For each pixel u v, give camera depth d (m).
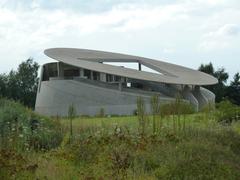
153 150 11.71
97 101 66.12
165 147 11.99
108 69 68.44
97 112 65.12
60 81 68.69
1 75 100.06
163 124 16.36
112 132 14.20
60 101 68.19
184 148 11.77
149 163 10.67
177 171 9.90
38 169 9.62
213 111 25.69
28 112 18.95
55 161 10.87
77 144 12.35
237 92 98.00
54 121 18.89
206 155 11.23
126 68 71.06
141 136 13.02
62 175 9.27
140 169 10.11
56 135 15.30
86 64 69.50
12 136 13.01
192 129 15.48
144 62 79.31
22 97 100.75
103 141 12.48
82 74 70.88
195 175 9.77
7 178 8.43
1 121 15.59
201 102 73.19
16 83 100.81
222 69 101.38
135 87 72.81
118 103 65.06
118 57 78.31
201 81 72.19
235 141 14.84
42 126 16.91
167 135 13.59
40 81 72.88
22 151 11.96
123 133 13.62
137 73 69.19
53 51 73.50
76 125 17.98
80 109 66.56
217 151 12.03
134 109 63.53
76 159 11.20
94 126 17.52
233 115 24.78
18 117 17.12
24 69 102.50
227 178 9.86
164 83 70.12
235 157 12.22
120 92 65.44
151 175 9.78
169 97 65.44
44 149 13.80
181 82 68.88
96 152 11.54
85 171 9.76
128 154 10.93
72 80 68.12
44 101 70.44
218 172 9.97
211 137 14.51
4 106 18.38
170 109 17.98
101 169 9.86
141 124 15.20
